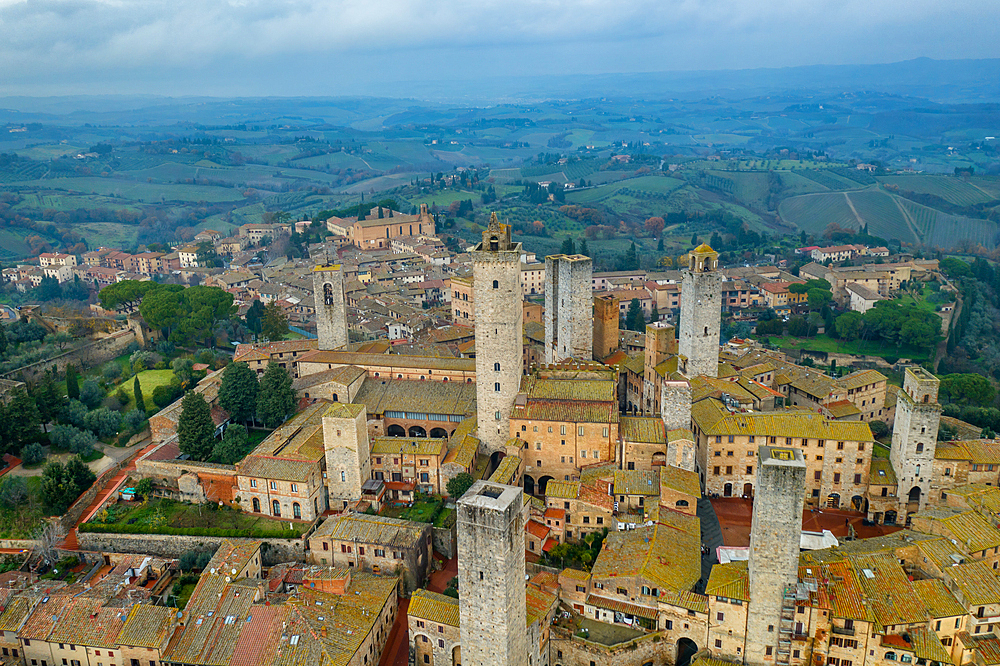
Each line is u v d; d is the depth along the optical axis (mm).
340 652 110688
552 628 116812
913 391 140125
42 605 121625
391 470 157500
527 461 160250
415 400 183750
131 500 156250
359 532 134500
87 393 188125
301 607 117938
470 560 98562
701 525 140750
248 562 131500
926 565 118188
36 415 168375
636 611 117000
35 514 149250
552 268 195625
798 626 107625
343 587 122438
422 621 113812
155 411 192250
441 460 155750
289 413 186125
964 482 141500
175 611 120500
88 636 116062
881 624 105500
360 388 190875
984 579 112000
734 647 110875
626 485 139875
